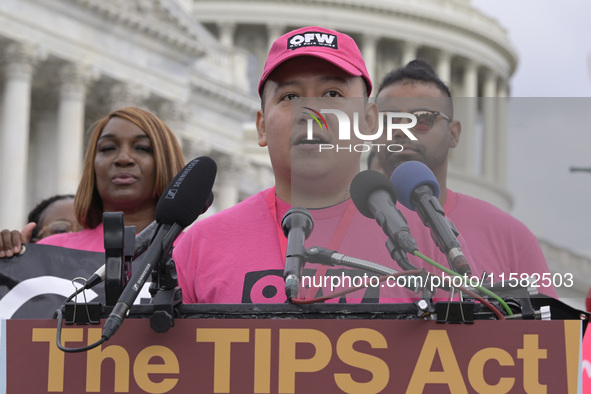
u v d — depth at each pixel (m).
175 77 37.09
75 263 3.48
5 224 31.42
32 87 35.44
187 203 2.32
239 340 2.27
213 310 2.30
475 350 2.22
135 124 3.91
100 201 4.05
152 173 3.89
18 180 31.80
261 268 2.89
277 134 2.85
